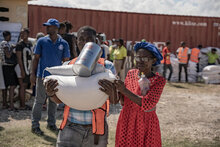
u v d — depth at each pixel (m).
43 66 4.51
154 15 14.38
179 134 5.16
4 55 6.09
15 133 4.64
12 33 8.80
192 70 13.27
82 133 2.39
